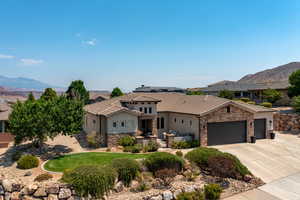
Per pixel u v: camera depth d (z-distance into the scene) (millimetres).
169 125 31328
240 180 16859
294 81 38125
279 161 21094
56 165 18578
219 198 14625
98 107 30891
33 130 21078
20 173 17312
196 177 16781
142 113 26750
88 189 12812
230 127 27234
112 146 24953
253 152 23516
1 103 41938
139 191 14422
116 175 14422
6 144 26828
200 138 25406
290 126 34750
